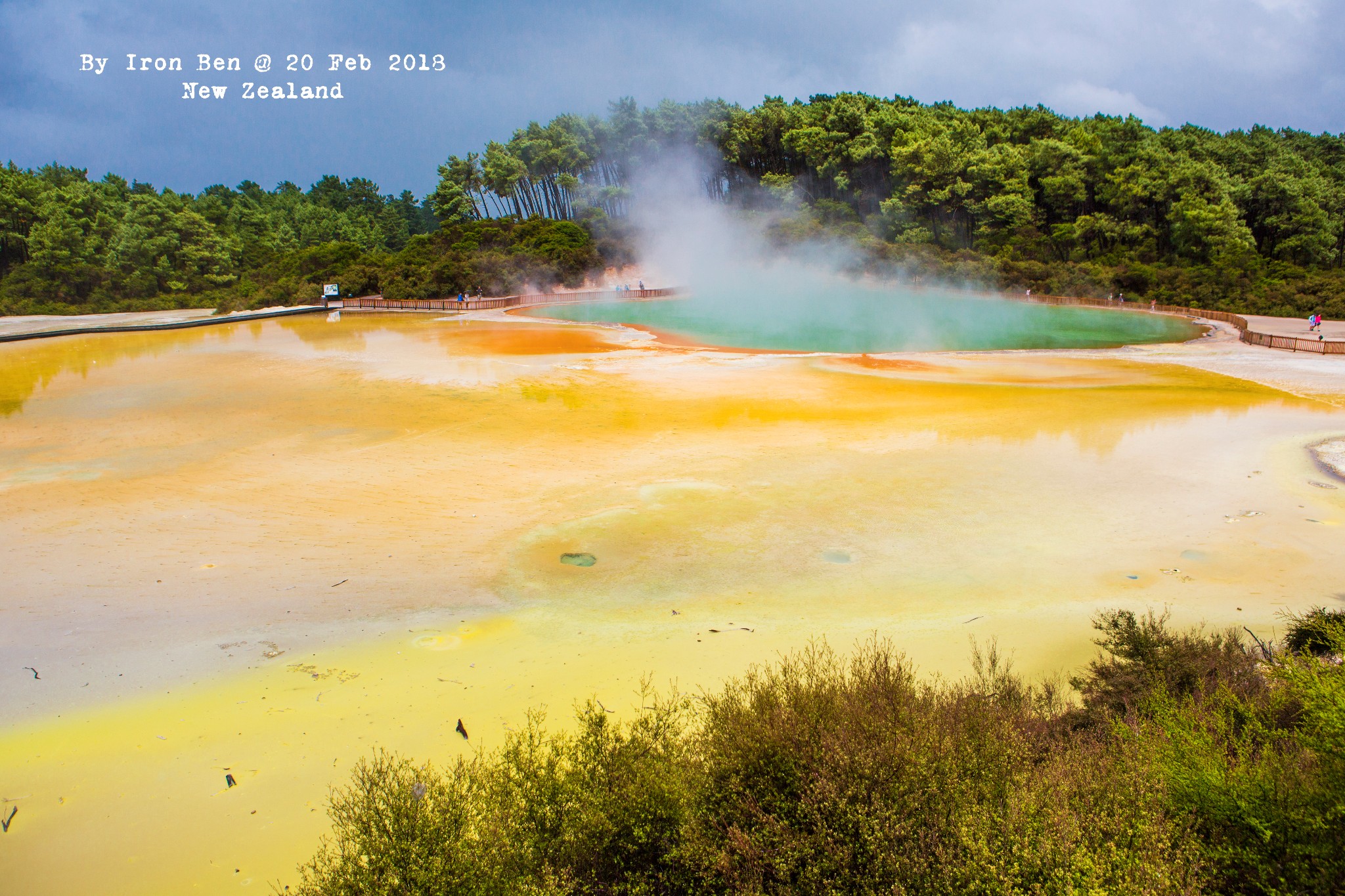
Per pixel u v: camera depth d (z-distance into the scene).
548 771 6.41
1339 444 24.66
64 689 10.93
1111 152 93.44
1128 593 14.34
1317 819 5.18
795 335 56.72
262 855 7.48
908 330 59.66
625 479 21.48
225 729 9.84
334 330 61.12
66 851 7.63
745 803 5.97
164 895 7.02
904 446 24.95
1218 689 7.94
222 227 128.38
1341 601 13.82
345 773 8.80
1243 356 44.91
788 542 17.05
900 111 110.56
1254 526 17.72
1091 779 6.11
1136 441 25.39
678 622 13.23
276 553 16.28
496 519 18.45
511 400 32.25
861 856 5.45
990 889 4.96
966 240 94.31
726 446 24.89
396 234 167.00
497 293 84.50
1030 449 24.47
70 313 90.31
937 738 6.59
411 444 25.09
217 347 50.53
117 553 16.28
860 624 13.17
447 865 5.41
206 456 23.78
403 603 13.96
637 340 52.78
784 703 7.21
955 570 15.52
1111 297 77.06
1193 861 5.18
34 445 25.27
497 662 11.73
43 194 108.06
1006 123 108.12
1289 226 85.94
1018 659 11.77
